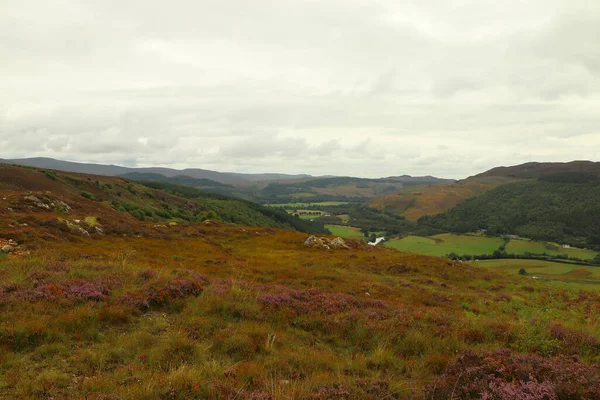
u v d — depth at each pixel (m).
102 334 9.27
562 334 10.40
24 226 28.03
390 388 7.17
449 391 6.68
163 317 11.25
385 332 11.32
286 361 8.70
